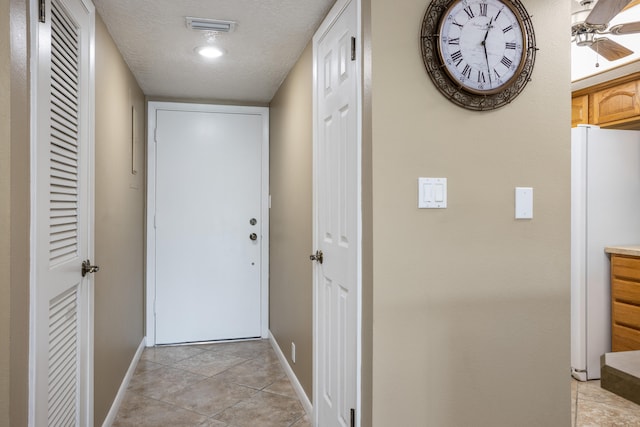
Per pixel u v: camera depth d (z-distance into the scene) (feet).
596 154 10.00
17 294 3.94
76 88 5.65
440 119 5.12
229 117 12.46
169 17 6.97
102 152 6.92
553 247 5.48
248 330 12.62
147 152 11.94
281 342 10.77
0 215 3.72
